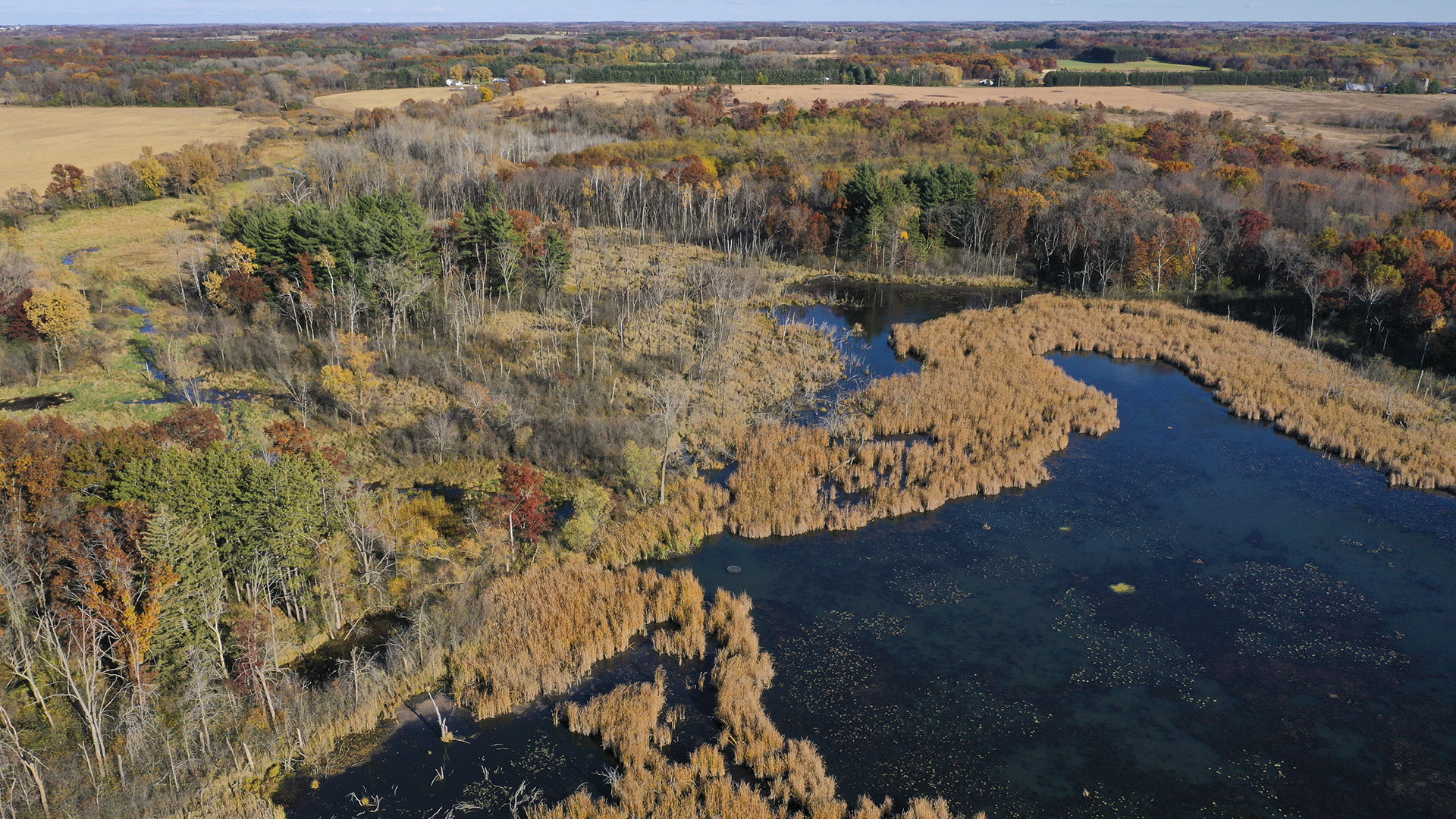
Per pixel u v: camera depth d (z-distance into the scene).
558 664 46.00
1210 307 103.75
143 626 39.38
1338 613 51.12
